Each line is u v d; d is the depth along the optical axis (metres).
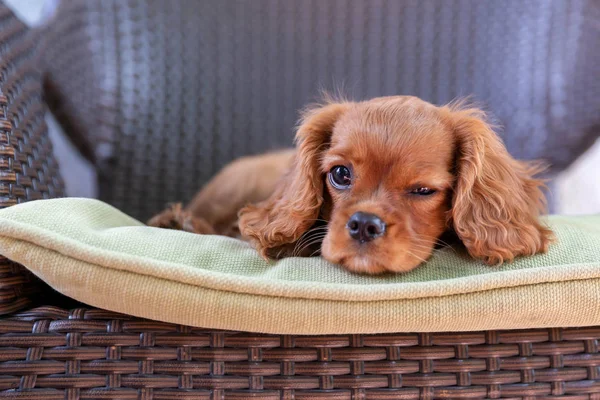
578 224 0.48
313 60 0.80
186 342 0.42
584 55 0.71
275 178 0.67
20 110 0.51
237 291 0.41
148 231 0.45
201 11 0.78
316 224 0.52
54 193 0.51
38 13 0.82
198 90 0.79
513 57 0.76
